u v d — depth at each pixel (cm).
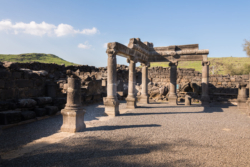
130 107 1355
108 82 1073
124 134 644
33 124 799
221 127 784
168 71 2339
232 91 1948
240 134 672
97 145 527
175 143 552
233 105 1681
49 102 1054
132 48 1298
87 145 526
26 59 6006
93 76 1800
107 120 902
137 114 1095
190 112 1199
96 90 1791
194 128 754
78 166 397
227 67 4609
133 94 1385
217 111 1270
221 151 493
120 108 1378
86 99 1511
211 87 2036
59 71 2069
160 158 439
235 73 4253
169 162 418
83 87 1578
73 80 682
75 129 662
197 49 1598
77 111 679
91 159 431
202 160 433
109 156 449
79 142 553
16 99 896
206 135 650
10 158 438
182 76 2278
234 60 7006
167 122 866
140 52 1491
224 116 1069
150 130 705
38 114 921
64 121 682
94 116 1017
